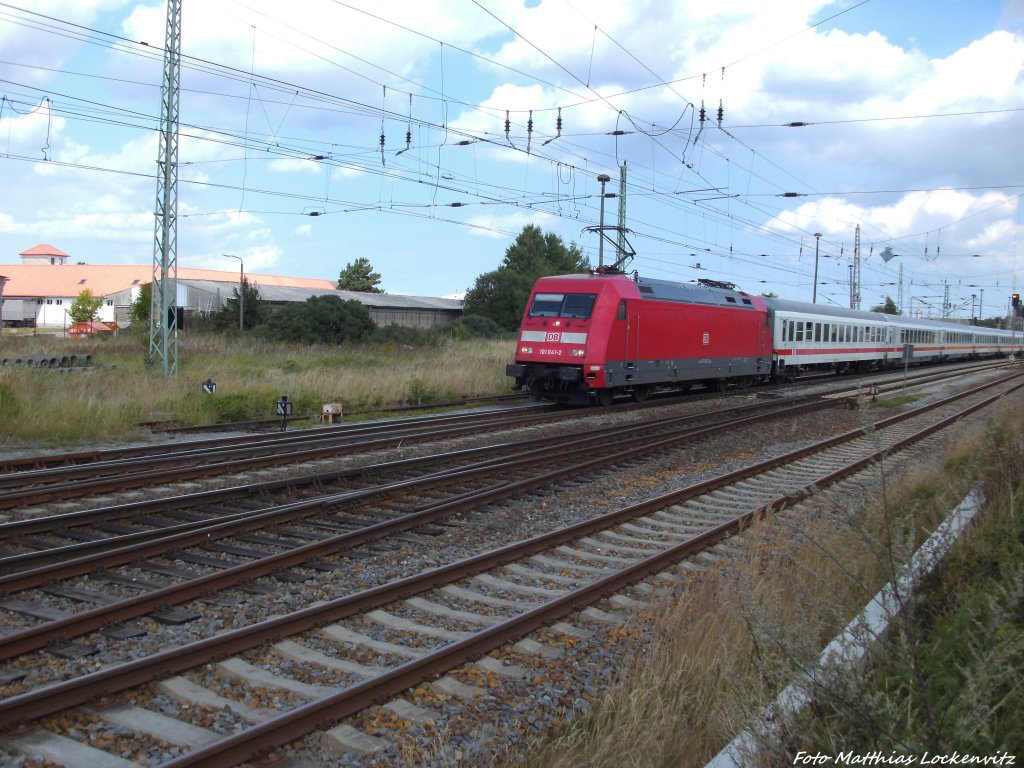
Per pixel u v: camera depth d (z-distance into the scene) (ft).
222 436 53.93
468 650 18.49
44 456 42.52
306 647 18.94
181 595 21.33
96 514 29.60
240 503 33.65
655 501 34.73
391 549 27.43
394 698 16.55
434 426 61.21
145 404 59.41
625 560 27.37
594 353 70.69
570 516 33.37
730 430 60.64
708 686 15.99
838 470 42.68
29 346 118.52
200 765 13.43
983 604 16.90
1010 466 28.27
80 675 17.21
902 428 64.23
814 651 13.29
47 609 20.86
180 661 17.21
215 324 155.43
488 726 15.43
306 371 80.74
